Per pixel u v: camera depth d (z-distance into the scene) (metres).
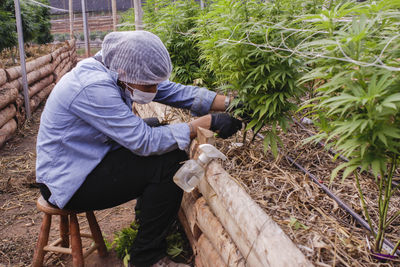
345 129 1.38
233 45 2.14
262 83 2.18
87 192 2.08
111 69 1.96
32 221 3.15
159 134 2.03
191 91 2.49
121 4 21.11
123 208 3.31
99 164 2.09
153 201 2.13
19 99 5.78
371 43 1.39
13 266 2.56
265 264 1.37
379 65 1.24
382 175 1.53
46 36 14.81
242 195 1.68
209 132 2.03
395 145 1.36
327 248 1.58
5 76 5.39
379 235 1.59
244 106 2.38
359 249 1.65
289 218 1.87
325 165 2.53
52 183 2.06
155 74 1.94
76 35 23.45
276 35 2.16
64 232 2.53
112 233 2.91
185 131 2.09
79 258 2.28
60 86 2.01
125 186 2.12
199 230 2.27
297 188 2.18
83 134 2.01
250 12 2.27
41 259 2.40
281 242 1.34
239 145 2.74
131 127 1.95
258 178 2.31
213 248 2.01
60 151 2.04
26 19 9.90
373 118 1.30
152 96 2.11
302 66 2.15
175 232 2.67
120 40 1.90
